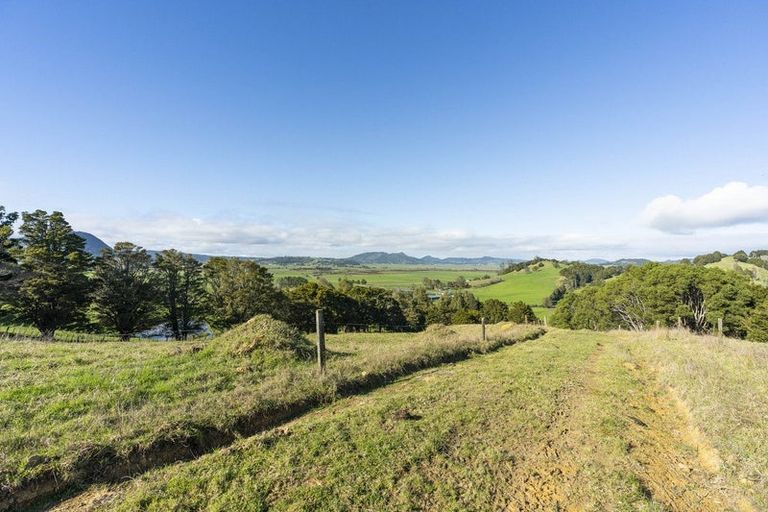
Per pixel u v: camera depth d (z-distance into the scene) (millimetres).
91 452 5438
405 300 81812
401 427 7027
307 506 4625
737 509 4953
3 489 4629
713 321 39594
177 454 6098
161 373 9391
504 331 27156
